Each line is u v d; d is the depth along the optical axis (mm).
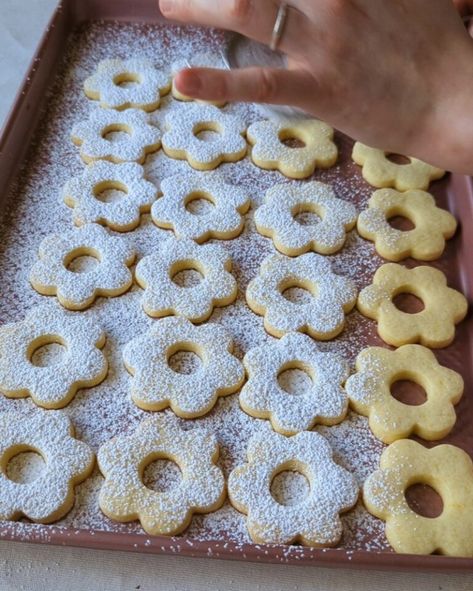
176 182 552
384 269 512
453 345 488
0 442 426
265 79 387
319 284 500
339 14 396
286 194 547
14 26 697
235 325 489
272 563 389
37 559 399
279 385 460
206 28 661
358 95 420
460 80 429
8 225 526
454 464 428
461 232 538
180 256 511
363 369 463
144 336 471
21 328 470
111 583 396
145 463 426
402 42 417
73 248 510
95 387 457
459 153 451
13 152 551
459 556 398
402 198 548
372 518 416
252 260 522
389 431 440
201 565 401
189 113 597
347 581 399
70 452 423
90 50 644
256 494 413
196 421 447
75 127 579
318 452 429
